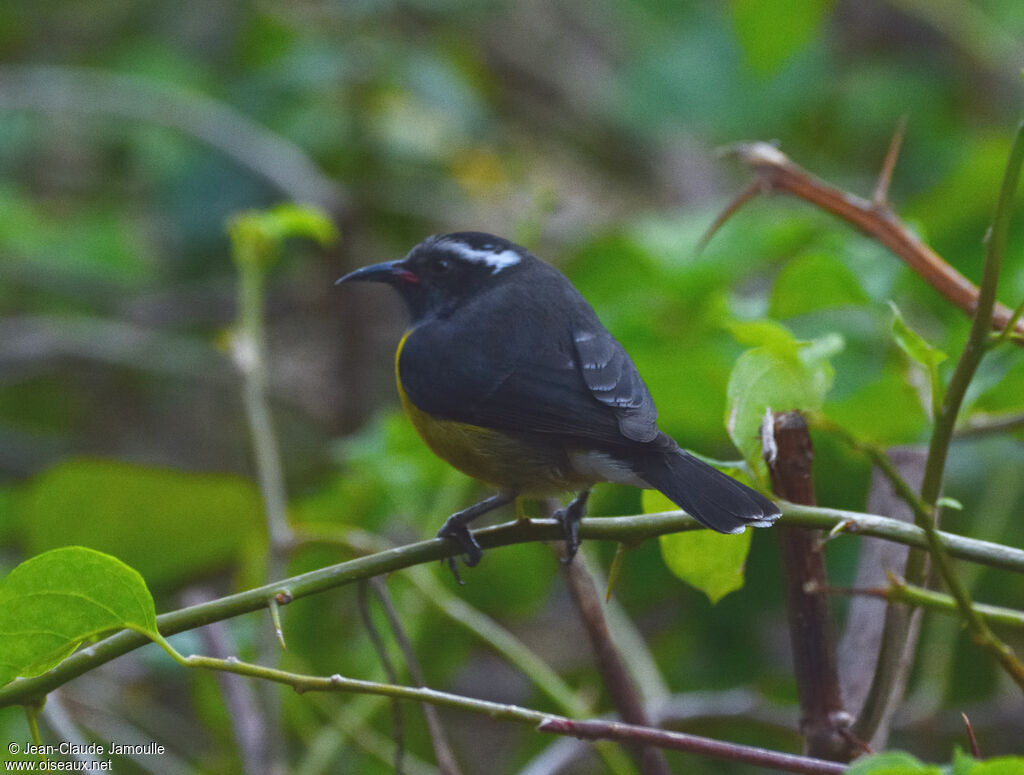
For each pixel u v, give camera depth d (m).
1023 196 9.80
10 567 11.19
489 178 14.68
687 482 5.70
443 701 5.25
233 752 9.23
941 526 10.60
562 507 7.92
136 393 15.54
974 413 7.45
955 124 15.30
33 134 15.51
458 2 14.34
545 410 6.96
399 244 14.73
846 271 7.63
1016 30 15.91
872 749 6.04
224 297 15.04
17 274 14.62
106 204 15.83
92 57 15.23
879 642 6.46
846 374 9.32
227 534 9.36
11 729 8.63
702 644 11.10
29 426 15.32
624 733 5.20
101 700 10.62
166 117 13.50
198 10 15.52
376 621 9.58
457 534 6.61
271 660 8.06
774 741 10.09
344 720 9.12
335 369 13.73
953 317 9.72
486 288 7.95
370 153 13.87
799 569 5.83
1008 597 10.38
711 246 10.35
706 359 8.90
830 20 16.44
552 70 17.25
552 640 12.92
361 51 13.73
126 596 5.04
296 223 8.80
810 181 7.16
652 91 14.64
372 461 9.32
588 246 10.73
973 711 10.08
